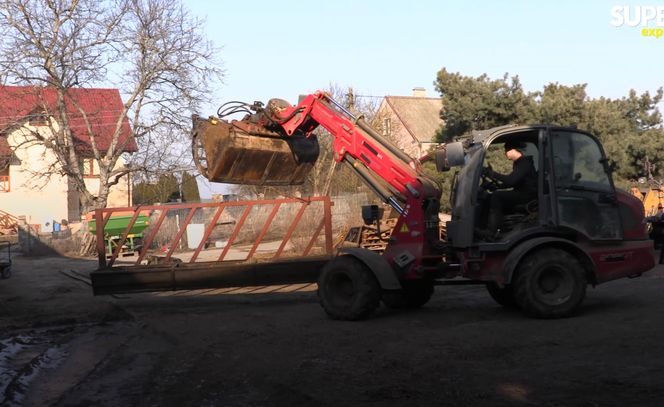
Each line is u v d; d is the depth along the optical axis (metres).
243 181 10.70
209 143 10.50
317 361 7.13
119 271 11.55
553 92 29.03
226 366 7.14
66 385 6.68
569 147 9.23
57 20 29.72
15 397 6.30
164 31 30.44
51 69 29.97
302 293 12.73
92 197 32.38
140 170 32.31
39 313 11.12
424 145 51.78
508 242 8.98
